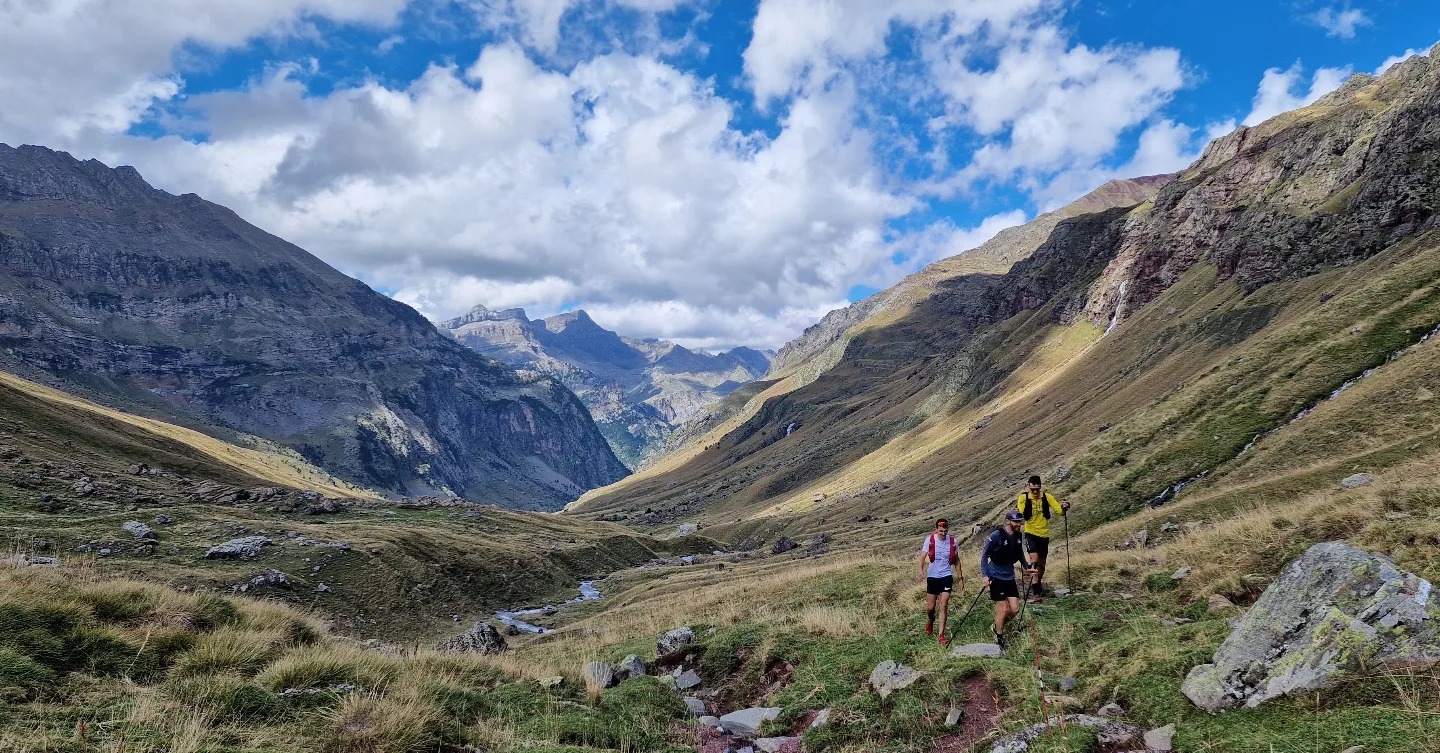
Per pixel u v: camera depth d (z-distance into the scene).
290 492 82.12
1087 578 17.23
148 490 64.75
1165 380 106.81
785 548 115.75
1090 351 174.62
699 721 13.04
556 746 10.23
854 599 20.41
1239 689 8.35
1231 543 15.59
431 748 9.96
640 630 25.36
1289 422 45.66
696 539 136.12
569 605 68.00
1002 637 13.25
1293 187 145.12
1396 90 191.38
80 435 88.19
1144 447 55.75
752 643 16.95
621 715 12.52
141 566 41.22
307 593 47.50
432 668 14.25
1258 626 8.93
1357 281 88.94
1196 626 11.12
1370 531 12.61
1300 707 7.60
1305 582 8.94
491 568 70.81
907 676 11.98
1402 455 28.06
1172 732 8.16
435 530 77.75
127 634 11.99
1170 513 34.22
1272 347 58.19
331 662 12.34
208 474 100.00
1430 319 46.84
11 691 8.84
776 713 12.78
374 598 51.81
